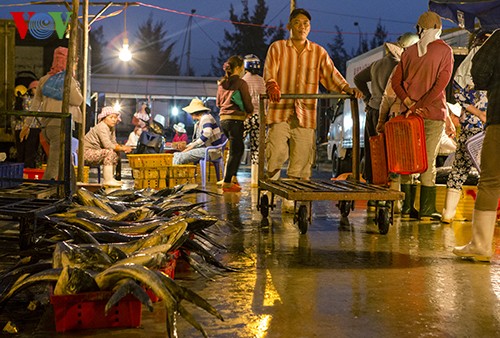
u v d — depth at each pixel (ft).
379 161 22.68
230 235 19.39
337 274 14.37
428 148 23.45
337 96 22.70
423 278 14.16
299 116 23.48
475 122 22.40
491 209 16.07
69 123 19.20
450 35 44.52
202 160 39.50
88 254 10.55
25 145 41.09
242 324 10.55
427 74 21.93
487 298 12.57
